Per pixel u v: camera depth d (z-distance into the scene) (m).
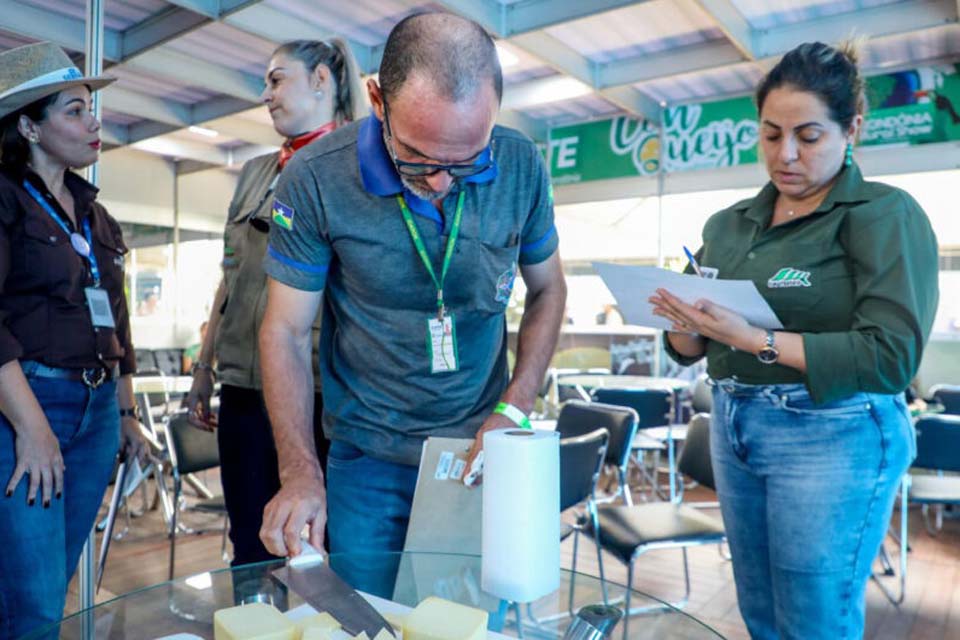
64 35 4.22
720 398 1.53
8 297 1.56
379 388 1.36
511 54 4.85
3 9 3.94
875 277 1.27
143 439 2.04
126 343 1.95
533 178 1.30
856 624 1.39
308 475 1.12
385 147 1.15
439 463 1.19
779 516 1.39
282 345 1.28
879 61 4.72
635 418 2.91
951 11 3.72
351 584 0.91
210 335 2.33
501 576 0.87
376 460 1.39
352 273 1.27
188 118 6.08
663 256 5.76
